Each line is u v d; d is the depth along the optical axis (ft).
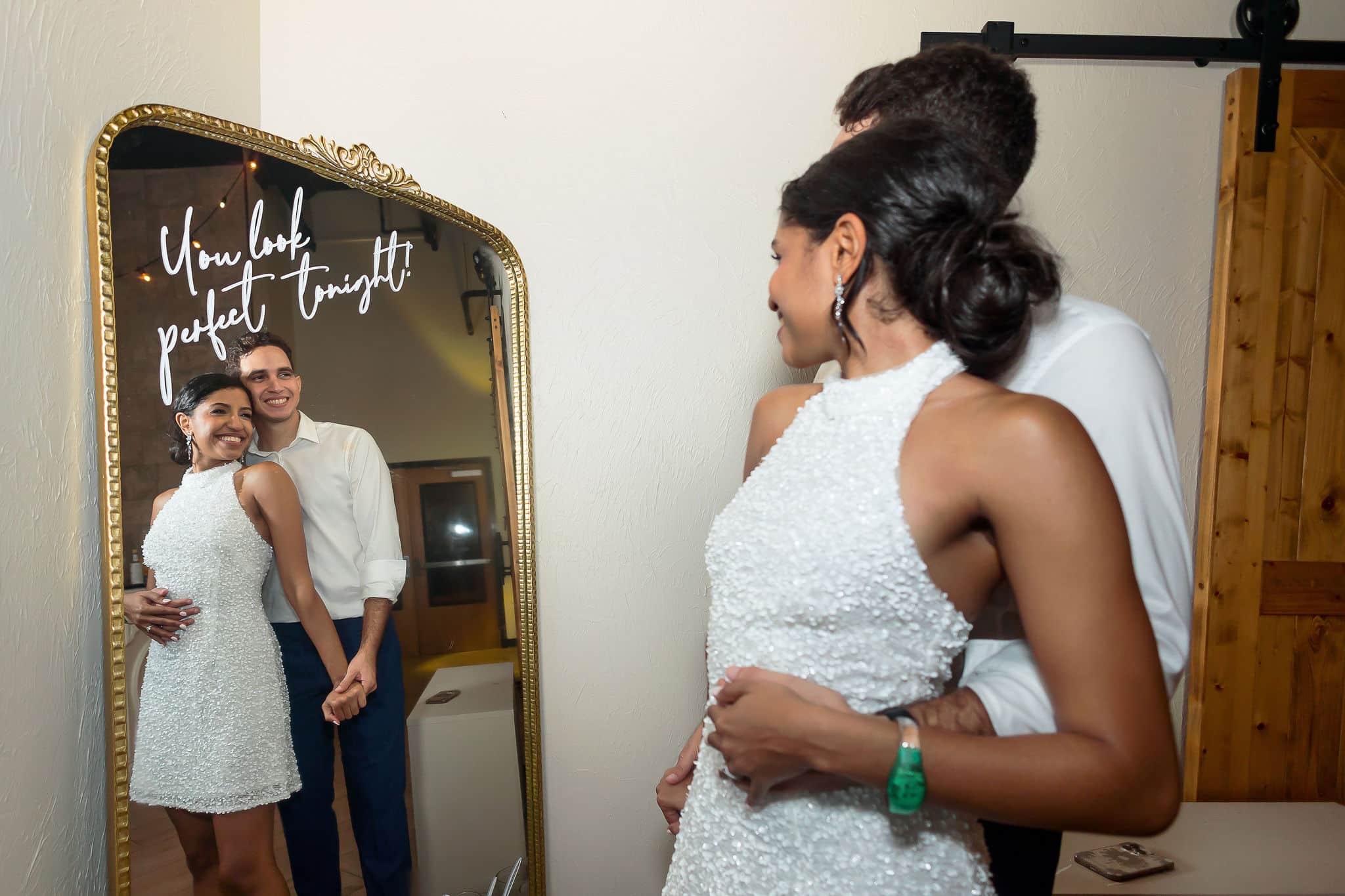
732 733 2.39
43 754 3.84
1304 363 5.92
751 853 2.54
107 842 4.11
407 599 5.33
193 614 4.34
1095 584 2.11
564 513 5.95
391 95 5.76
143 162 4.30
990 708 2.33
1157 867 4.75
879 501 2.37
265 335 4.75
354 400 5.14
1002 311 2.44
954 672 2.99
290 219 4.93
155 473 4.23
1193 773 5.94
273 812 4.62
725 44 5.90
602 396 5.95
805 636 2.47
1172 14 5.99
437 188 5.80
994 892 2.62
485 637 5.56
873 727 2.20
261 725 4.60
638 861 6.03
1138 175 5.98
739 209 5.94
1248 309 5.86
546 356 5.90
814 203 2.65
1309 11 5.99
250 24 5.53
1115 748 2.05
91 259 4.07
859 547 2.35
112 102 4.37
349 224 5.17
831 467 2.50
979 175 2.51
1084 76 5.93
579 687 5.98
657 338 5.96
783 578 2.47
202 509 4.42
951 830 2.47
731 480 6.00
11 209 3.70
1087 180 5.96
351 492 5.04
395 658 5.25
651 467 5.98
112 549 4.01
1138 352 2.90
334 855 4.89
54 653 3.92
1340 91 5.86
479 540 5.56
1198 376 6.06
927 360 2.53
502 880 5.57
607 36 5.87
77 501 4.09
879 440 2.46
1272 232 5.84
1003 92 3.19
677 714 6.03
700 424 5.99
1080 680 2.10
